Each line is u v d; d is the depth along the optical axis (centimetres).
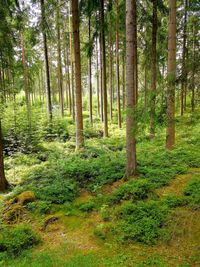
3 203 732
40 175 905
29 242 555
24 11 1352
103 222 614
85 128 1794
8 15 1299
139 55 1836
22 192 768
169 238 509
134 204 629
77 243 554
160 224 550
